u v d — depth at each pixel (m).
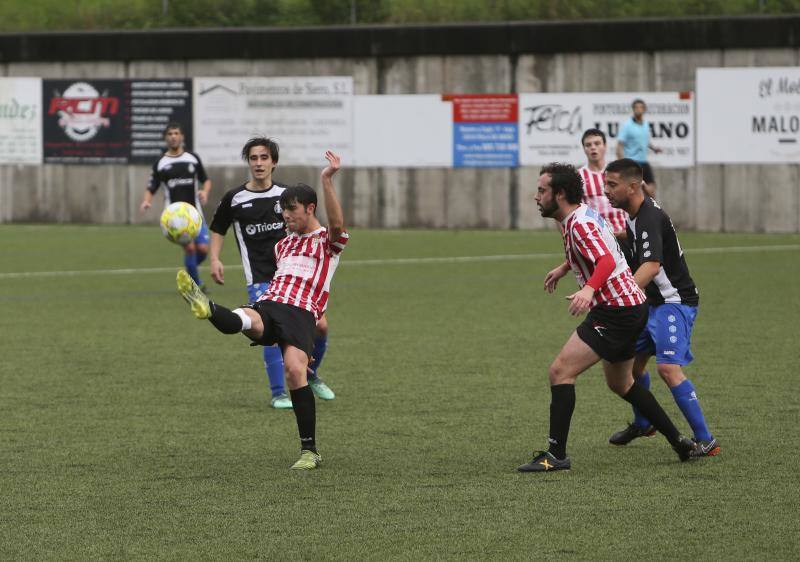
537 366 29.92
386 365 30.19
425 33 73.12
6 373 29.36
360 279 49.16
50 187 78.44
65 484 19.22
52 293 45.19
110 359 31.42
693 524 16.84
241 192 26.88
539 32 71.81
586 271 19.97
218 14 79.81
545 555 15.53
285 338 20.41
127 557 15.53
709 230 70.75
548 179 19.88
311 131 75.00
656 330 20.98
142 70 76.62
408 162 74.19
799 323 36.44
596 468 20.19
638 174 20.42
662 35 70.38
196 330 36.38
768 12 73.19
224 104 75.81
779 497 18.19
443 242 65.12
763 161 69.81
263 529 16.70
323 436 22.70
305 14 79.25
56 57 77.44
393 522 17.03
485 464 20.45
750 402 25.34
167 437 22.72
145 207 47.97
